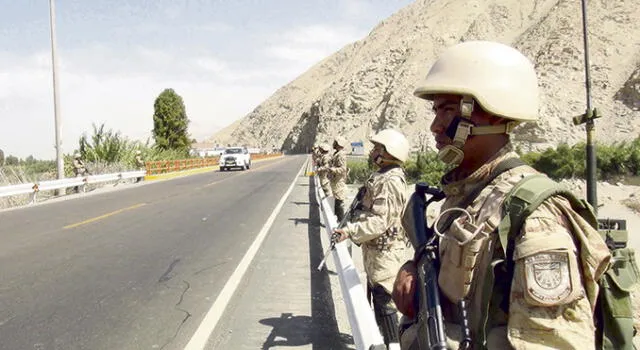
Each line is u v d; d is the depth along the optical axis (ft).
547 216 4.04
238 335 16.22
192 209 50.14
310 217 44.21
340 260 14.15
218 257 27.81
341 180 34.86
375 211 12.96
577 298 3.79
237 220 42.34
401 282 5.60
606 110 154.92
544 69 179.73
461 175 4.98
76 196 66.44
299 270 24.88
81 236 34.71
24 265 26.04
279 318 17.85
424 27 307.17
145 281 22.82
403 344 5.65
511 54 4.76
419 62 271.90
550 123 155.33
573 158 67.41
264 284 22.30
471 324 4.43
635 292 4.47
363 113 304.71
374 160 13.65
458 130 4.69
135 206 53.11
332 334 16.34
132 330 16.70
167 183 89.20
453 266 4.63
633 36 175.94
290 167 158.61
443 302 4.92
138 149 111.75
